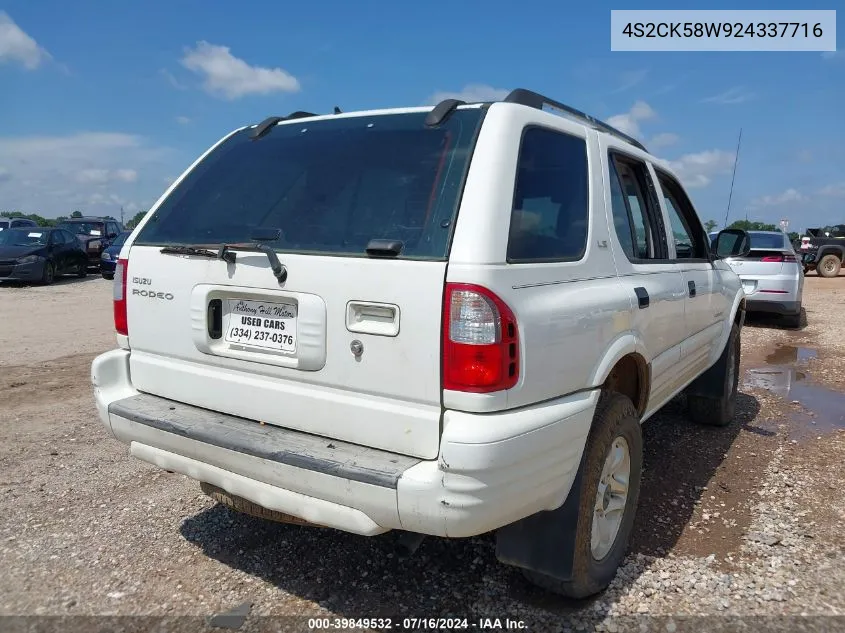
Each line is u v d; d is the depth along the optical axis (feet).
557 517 8.72
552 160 9.02
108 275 60.95
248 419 8.93
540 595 9.53
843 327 36.14
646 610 9.16
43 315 37.88
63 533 11.31
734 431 17.34
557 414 7.93
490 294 7.20
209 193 10.14
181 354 9.50
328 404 8.10
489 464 7.04
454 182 7.86
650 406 11.80
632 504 10.40
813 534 11.37
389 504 7.20
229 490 8.55
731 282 17.06
